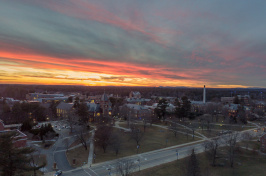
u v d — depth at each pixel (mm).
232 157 72938
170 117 156875
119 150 84750
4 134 38938
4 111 148125
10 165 37750
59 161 70938
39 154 73312
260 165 72312
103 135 84688
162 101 148000
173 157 77062
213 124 142000
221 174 62500
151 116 150625
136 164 69500
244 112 161250
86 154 79062
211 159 76500
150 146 90812
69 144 90438
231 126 126812
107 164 69312
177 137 107375
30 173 59188
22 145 74000
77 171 63250
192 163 55688
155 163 70750
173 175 60469
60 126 124250
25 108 142375
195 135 112188
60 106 168375
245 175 61750
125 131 113250
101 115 141125
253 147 93938
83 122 109562
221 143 83750
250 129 130125
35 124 124562
